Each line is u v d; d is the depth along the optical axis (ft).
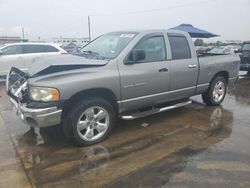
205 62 20.75
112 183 11.60
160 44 17.95
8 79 17.40
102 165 13.08
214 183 11.47
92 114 15.10
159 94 17.93
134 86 16.38
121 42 17.03
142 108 17.97
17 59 38.91
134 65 16.38
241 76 42.42
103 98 15.72
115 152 14.43
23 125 18.70
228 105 23.65
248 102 24.81
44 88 13.56
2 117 20.66
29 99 14.25
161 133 17.01
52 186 11.41
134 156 13.97
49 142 15.80
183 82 19.24
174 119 19.66
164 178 11.92
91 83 14.56
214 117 20.18
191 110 21.94
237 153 14.20
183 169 12.64
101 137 15.60
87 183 11.62
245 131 17.38
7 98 27.43
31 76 14.33
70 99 14.25
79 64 14.79
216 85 22.62
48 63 14.87
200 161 13.37
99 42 18.75
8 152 14.56
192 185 11.36
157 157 13.83
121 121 19.13
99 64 15.20
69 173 12.41
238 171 12.40
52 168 12.85
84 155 14.14
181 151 14.47
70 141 15.31
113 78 15.37
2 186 11.41
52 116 13.78
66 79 13.98
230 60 23.08
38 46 40.45
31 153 14.43
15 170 12.70
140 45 16.83
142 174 12.26
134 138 16.24
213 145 15.20
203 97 23.08
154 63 17.30
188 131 17.34
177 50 18.90
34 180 11.87
